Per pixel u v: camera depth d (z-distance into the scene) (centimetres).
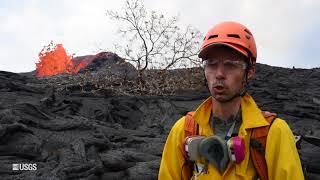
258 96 530
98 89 529
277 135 101
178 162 111
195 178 104
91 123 351
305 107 480
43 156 287
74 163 275
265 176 102
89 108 448
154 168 272
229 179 101
